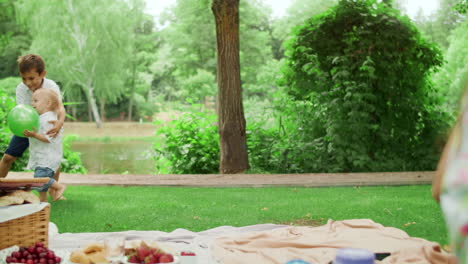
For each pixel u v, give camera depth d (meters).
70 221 5.38
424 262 3.52
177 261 3.27
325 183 7.96
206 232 4.78
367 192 7.25
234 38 9.90
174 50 43.31
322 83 10.35
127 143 31.30
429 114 10.30
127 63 49.09
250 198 6.82
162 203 6.39
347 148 9.87
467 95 1.68
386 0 10.77
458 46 24.03
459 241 1.43
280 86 11.00
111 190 7.66
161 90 66.12
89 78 44.09
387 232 4.45
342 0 10.38
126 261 3.28
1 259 3.45
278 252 3.87
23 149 6.11
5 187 4.04
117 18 41.84
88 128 45.25
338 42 10.54
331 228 4.64
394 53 10.29
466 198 1.43
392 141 10.28
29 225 3.90
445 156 1.96
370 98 9.82
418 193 7.08
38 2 39.44
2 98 10.62
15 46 47.72
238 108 9.98
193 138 10.73
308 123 10.20
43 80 6.11
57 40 39.91
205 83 41.97
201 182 8.16
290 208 6.04
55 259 3.36
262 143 10.48
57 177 6.34
